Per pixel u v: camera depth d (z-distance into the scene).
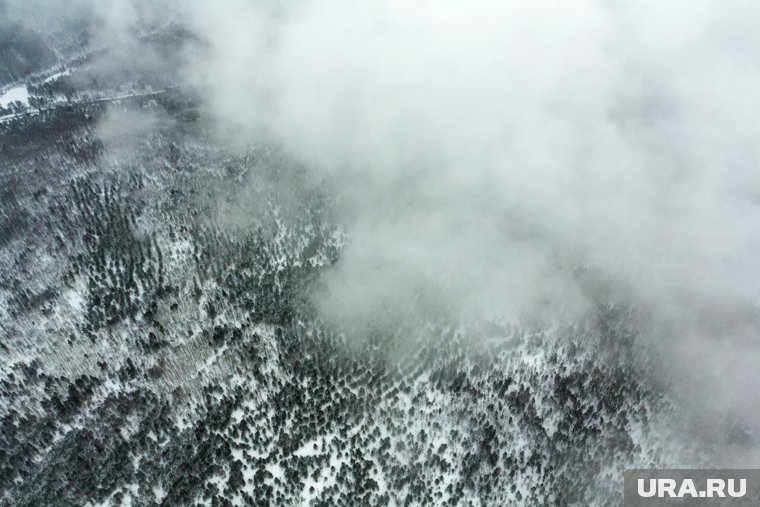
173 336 119.31
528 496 93.94
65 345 113.00
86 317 120.88
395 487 91.06
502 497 93.25
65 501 84.00
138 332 118.94
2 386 102.94
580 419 108.38
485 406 109.62
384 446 97.50
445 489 92.81
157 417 99.88
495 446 101.31
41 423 96.75
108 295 126.56
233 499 87.00
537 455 100.19
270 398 106.25
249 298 133.00
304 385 110.62
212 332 121.62
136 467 90.44
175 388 106.75
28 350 111.25
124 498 85.62
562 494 93.56
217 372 111.25
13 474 88.19
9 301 122.81
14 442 92.62
